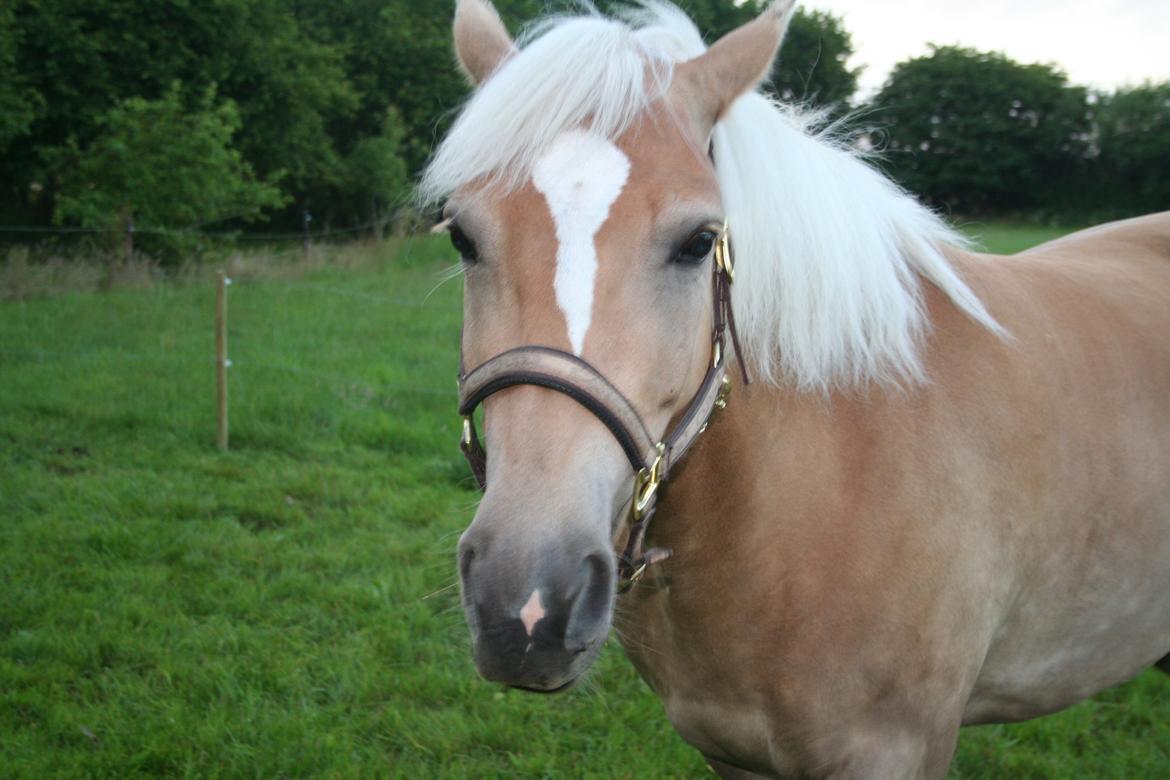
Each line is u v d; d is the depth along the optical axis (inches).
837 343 65.6
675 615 68.0
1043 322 75.3
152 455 209.6
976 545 66.5
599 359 51.7
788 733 67.0
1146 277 89.3
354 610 142.6
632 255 53.0
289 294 424.8
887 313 67.1
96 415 231.9
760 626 65.4
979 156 968.3
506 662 47.7
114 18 642.2
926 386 67.9
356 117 860.0
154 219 492.1
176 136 511.8
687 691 71.0
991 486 67.5
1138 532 75.6
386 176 758.5
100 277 440.1
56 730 112.5
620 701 121.0
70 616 137.5
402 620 139.2
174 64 657.6
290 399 245.1
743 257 62.9
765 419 64.5
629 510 57.1
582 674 51.8
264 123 724.7
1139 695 120.1
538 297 52.3
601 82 56.0
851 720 65.3
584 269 52.3
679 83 59.9
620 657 131.4
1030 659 76.4
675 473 63.9
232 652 131.2
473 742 113.1
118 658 130.0
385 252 564.7
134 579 150.8
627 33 62.5
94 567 153.6
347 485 194.4
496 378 52.1
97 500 180.9
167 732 112.7
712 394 59.9
